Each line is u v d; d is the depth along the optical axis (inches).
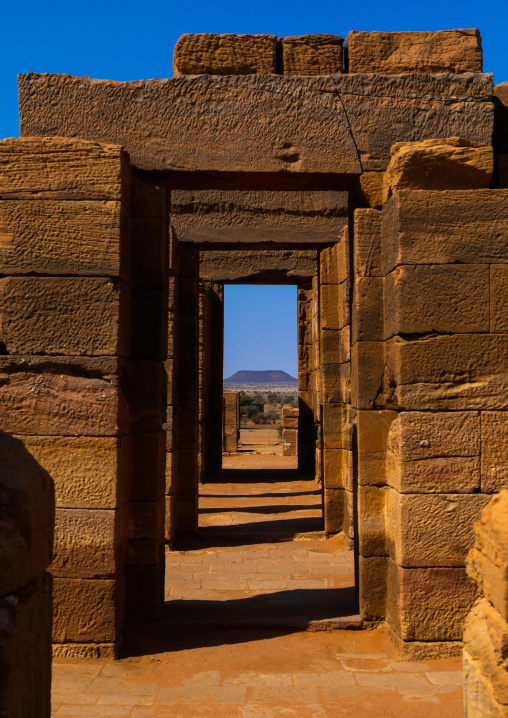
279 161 229.0
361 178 230.7
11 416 205.5
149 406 226.5
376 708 169.9
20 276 207.0
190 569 318.7
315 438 612.7
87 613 203.5
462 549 207.0
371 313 229.3
